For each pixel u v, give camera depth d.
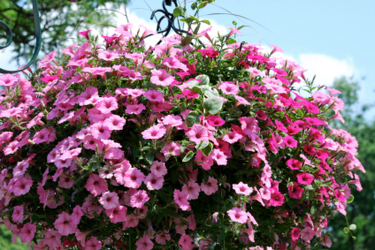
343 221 22.64
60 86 2.39
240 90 2.46
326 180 2.67
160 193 2.12
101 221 2.18
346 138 2.95
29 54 9.57
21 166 2.24
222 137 2.21
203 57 2.66
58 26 9.62
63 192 2.17
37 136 2.28
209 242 2.35
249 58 2.67
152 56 2.75
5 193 2.38
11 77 2.64
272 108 2.51
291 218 2.59
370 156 23.02
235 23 2.97
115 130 2.19
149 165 2.16
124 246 2.32
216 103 2.18
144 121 2.21
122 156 2.16
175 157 2.14
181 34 2.89
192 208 2.28
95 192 2.04
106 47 2.48
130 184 2.01
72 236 2.35
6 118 2.59
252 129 2.30
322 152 2.63
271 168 2.53
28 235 2.32
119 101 2.28
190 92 2.20
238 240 2.42
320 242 3.07
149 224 2.16
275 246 2.63
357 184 2.95
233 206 2.23
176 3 3.04
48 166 2.19
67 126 2.38
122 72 2.27
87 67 2.23
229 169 2.39
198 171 2.27
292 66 2.93
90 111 2.18
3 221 2.70
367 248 23.31
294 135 2.71
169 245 2.24
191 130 2.10
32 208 2.37
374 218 23.00
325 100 2.81
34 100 2.59
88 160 2.12
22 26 9.64
